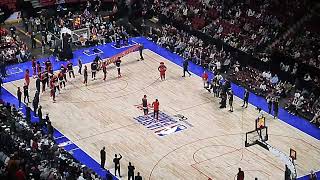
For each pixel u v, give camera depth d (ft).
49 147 132.67
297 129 155.12
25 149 127.34
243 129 153.58
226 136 150.41
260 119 148.77
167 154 142.92
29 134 136.36
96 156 141.49
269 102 160.76
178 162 139.95
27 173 112.68
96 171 135.64
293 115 161.89
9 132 133.59
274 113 159.63
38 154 128.67
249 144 143.64
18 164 105.40
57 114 159.53
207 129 153.58
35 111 157.17
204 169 137.39
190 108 163.73
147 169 137.08
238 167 138.10
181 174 135.54
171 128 153.69
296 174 133.08
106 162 139.03
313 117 159.53
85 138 148.77
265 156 142.10
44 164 123.54
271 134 152.35
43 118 156.56
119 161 137.18
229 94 162.30
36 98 156.25
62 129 152.35
